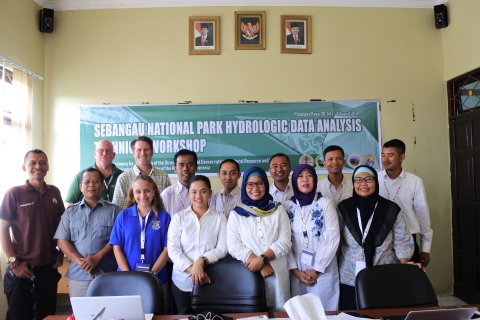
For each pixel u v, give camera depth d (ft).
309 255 6.53
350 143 11.62
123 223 7.05
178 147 11.60
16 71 10.10
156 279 5.36
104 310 4.20
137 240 6.98
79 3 11.56
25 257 7.63
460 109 11.25
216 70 11.65
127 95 11.64
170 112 11.61
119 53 11.66
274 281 6.33
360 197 6.66
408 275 5.49
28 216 7.70
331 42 11.75
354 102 11.66
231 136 11.62
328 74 11.71
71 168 11.49
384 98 11.73
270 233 6.52
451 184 11.58
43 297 7.91
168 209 8.27
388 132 11.67
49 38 11.68
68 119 11.59
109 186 9.39
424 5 11.84
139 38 11.66
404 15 11.85
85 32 11.66
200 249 6.74
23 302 7.62
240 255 6.31
